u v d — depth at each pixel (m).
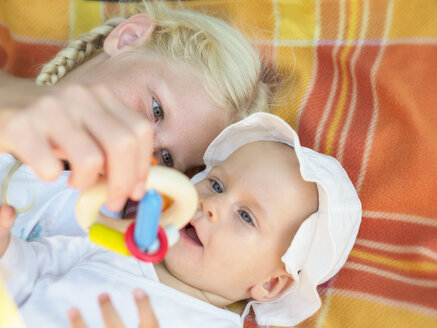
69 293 1.05
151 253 0.69
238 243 1.11
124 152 0.57
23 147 0.56
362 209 1.32
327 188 1.11
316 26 1.58
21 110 0.57
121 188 0.60
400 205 1.30
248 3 1.60
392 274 1.24
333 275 1.25
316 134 1.41
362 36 1.56
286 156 1.17
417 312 1.14
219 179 1.18
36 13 1.58
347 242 1.20
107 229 0.73
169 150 1.28
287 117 1.45
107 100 0.62
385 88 1.43
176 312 1.09
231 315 1.16
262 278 1.16
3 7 1.62
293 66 1.52
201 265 1.13
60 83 1.32
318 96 1.46
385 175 1.33
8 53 1.65
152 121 1.25
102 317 1.02
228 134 1.23
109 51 1.35
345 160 1.37
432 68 1.45
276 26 1.58
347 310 1.20
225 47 1.36
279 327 1.23
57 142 0.57
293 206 1.13
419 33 1.52
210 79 1.30
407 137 1.35
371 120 1.40
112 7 1.61
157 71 1.27
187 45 1.32
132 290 1.09
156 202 0.63
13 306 0.95
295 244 1.09
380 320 1.16
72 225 1.26
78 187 0.59
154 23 1.35
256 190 1.12
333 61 1.53
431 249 1.22
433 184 1.29
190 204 0.77
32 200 1.21
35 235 1.21
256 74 1.41
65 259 1.16
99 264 1.11
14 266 1.01
